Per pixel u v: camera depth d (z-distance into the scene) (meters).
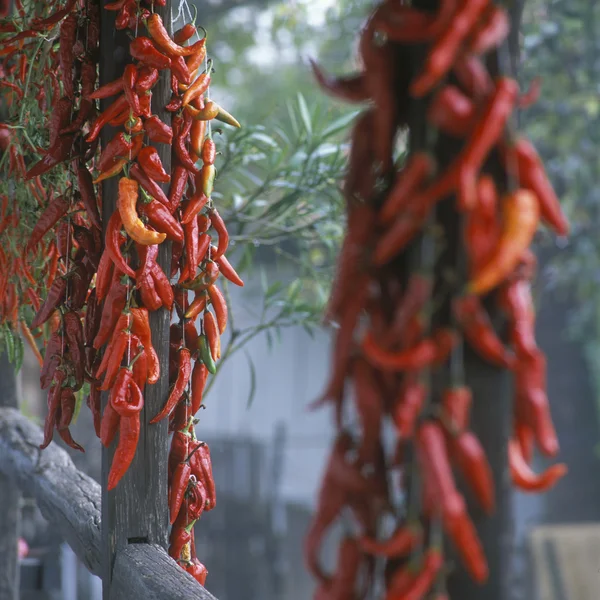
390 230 1.75
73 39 2.46
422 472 1.72
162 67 2.37
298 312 3.18
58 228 2.55
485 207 1.72
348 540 1.79
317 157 3.12
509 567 1.78
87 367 2.54
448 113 1.71
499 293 1.76
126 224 2.33
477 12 1.71
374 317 1.77
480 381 1.76
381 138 1.76
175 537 2.53
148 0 2.39
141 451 2.45
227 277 2.52
